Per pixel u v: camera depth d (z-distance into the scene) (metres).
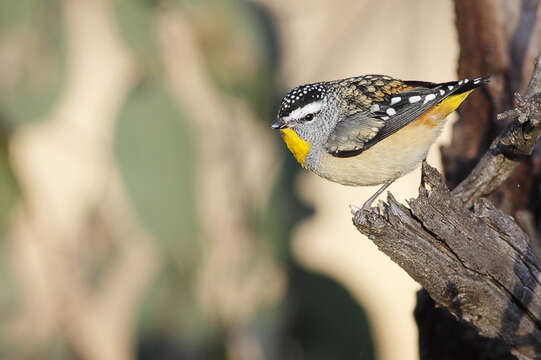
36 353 10.77
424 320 8.74
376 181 9.76
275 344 10.75
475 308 7.25
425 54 14.52
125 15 10.02
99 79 13.34
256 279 10.70
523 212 8.88
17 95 10.08
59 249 10.85
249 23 10.37
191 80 10.30
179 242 9.81
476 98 9.44
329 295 10.90
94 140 10.97
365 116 9.51
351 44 13.38
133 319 10.26
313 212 11.21
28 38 10.08
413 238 7.05
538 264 7.05
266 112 10.60
